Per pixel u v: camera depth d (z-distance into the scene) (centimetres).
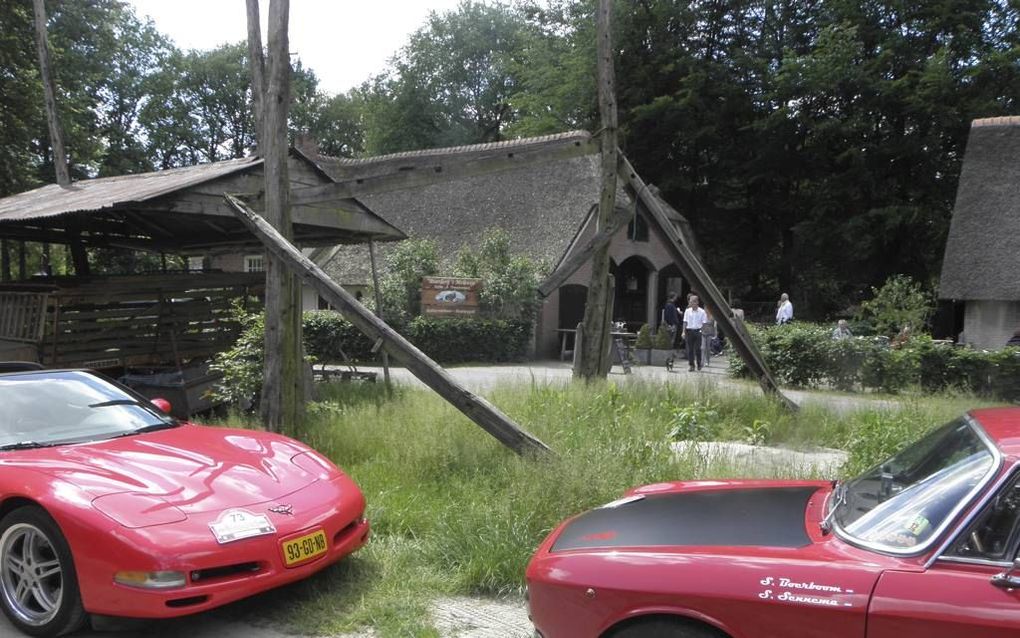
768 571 275
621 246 2572
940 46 2877
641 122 3297
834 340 1541
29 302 1061
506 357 2131
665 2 3166
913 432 761
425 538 534
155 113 5012
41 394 533
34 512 401
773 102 3128
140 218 1175
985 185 2130
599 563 303
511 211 2605
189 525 390
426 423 782
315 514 437
